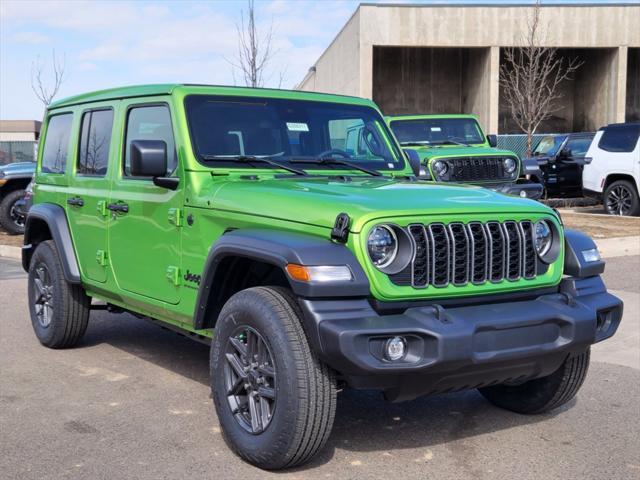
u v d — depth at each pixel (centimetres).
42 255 663
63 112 669
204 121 501
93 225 591
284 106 539
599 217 1590
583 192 1722
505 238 419
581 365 470
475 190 462
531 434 469
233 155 500
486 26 2912
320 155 538
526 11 2909
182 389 557
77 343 673
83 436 462
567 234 459
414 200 413
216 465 418
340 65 3375
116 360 638
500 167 1272
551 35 2930
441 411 513
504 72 3120
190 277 478
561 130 3328
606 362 630
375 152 570
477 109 3097
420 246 396
